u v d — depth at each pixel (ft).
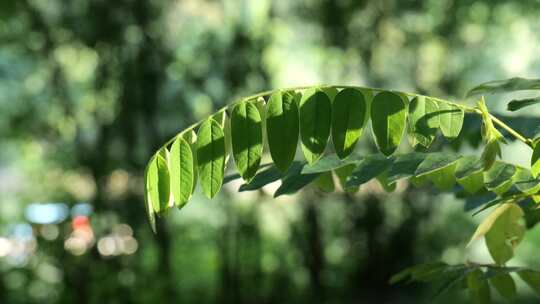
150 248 28.96
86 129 27.45
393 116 6.28
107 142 26.81
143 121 26.66
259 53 26.84
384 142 6.28
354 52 28.02
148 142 26.78
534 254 35.63
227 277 28.53
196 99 26.91
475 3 27.96
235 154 6.29
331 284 28.96
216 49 26.76
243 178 6.30
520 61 28.81
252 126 6.29
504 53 28.76
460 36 28.27
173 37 26.94
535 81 7.13
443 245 29.50
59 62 27.17
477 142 8.94
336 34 27.81
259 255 28.58
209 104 26.96
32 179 28.66
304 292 28.71
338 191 28.86
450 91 28.30
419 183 7.07
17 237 27.02
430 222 29.27
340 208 28.99
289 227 28.94
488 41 28.55
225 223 28.86
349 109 6.25
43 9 26.53
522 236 7.75
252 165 6.29
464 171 6.31
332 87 6.31
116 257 27.12
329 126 6.25
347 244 29.22
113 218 26.94
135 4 26.40
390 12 27.81
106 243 27.07
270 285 28.66
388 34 28.17
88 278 26.99
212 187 6.32
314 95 6.27
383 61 28.40
